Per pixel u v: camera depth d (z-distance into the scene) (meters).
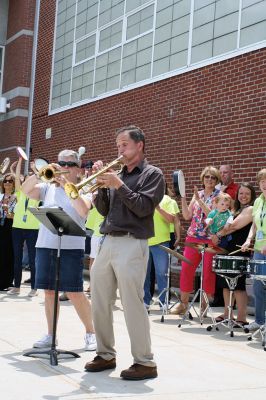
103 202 5.20
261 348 6.77
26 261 14.23
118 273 5.02
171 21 12.78
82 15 16.48
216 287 9.25
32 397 4.53
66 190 5.01
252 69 10.43
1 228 10.55
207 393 4.85
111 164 4.98
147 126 13.23
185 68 12.14
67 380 5.04
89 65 15.94
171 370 5.55
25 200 10.09
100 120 15.09
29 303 9.28
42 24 18.59
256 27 10.46
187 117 11.99
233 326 7.97
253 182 10.23
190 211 8.72
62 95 17.19
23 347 6.21
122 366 5.57
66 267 5.96
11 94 19.41
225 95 11.02
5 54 20.31
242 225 7.98
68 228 5.51
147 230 5.10
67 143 16.61
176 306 9.62
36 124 18.42
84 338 6.61
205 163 11.42
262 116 10.14
